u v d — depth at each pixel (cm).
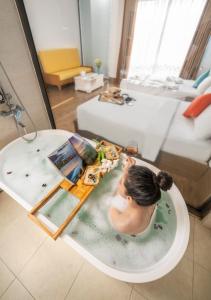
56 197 125
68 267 108
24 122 165
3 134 152
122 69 484
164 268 83
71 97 366
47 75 392
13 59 130
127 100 220
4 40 119
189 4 352
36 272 106
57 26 398
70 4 402
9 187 127
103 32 450
